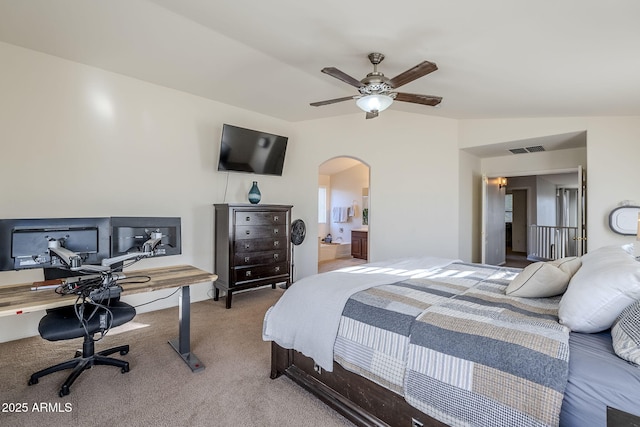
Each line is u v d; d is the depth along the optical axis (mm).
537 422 1101
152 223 2207
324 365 1759
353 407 1710
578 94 2938
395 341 1528
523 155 5258
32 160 2883
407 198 4984
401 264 2803
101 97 3266
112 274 2154
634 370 1076
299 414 1830
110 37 2705
